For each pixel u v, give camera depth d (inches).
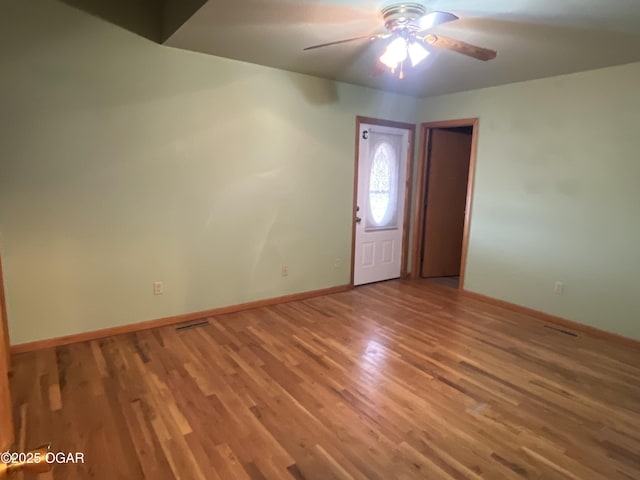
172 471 72.6
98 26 115.5
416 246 207.5
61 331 121.6
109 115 120.3
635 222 130.3
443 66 135.0
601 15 90.3
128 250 129.4
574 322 146.6
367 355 119.6
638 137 127.6
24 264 113.9
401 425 87.2
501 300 168.7
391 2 86.4
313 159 165.9
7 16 103.8
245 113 144.9
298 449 78.9
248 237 153.6
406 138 197.6
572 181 144.1
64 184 116.6
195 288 144.2
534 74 144.0
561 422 90.0
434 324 146.3
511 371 112.7
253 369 109.5
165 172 132.0
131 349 120.2
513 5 86.1
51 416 87.1
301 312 155.6
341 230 181.3
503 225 165.9
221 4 89.2
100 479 70.3
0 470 32.4
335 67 143.9
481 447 81.0
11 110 107.1
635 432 87.1
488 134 168.6
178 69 129.2
